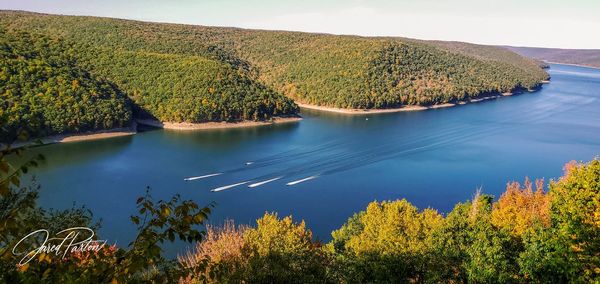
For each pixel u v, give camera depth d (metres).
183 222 9.85
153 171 95.44
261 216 74.81
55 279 9.31
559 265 25.72
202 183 89.75
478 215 32.06
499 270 27.22
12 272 9.27
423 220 42.56
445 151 122.69
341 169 102.62
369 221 47.84
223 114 151.00
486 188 93.06
